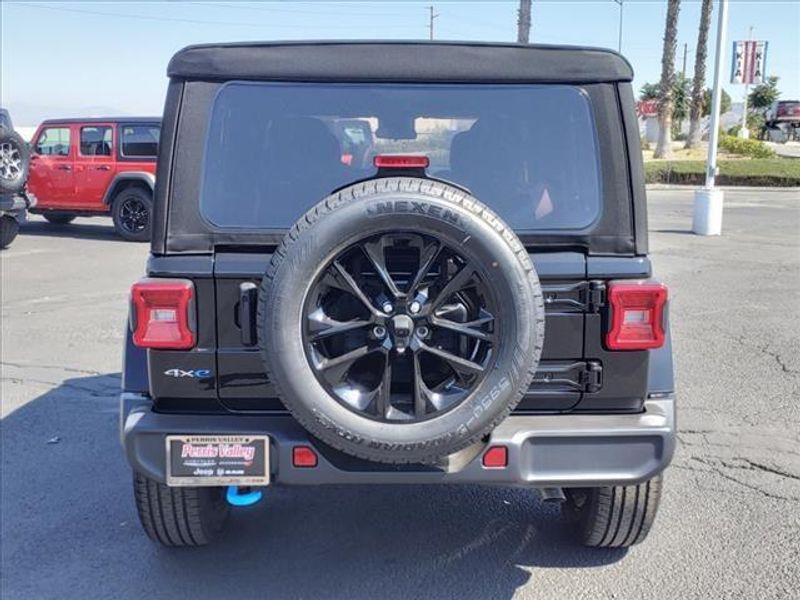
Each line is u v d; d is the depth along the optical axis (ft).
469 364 9.32
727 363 22.35
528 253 10.23
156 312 10.03
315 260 9.07
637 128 10.65
